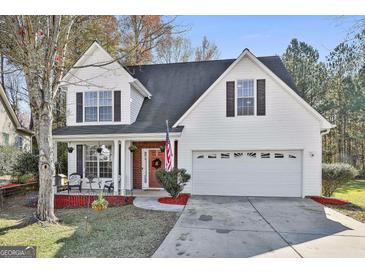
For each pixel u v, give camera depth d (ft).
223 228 22.30
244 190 39.78
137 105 46.65
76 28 33.55
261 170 39.52
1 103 62.90
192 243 18.67
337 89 84.28
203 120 40.37
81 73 45.27
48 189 24.98
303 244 18.63
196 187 40.83
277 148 38.68
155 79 52.75
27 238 20.20
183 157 40.63
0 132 62.54
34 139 70.95
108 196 37.68
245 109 39.63
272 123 38.88
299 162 38.73
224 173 40.29
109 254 16.97
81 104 45.24
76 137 39.83
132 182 45.96
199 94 47.73
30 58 24.84
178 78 52.08
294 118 38.45
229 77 40.14
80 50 48.14
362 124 82.23
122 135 38.78
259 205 32.19
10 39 27.48
